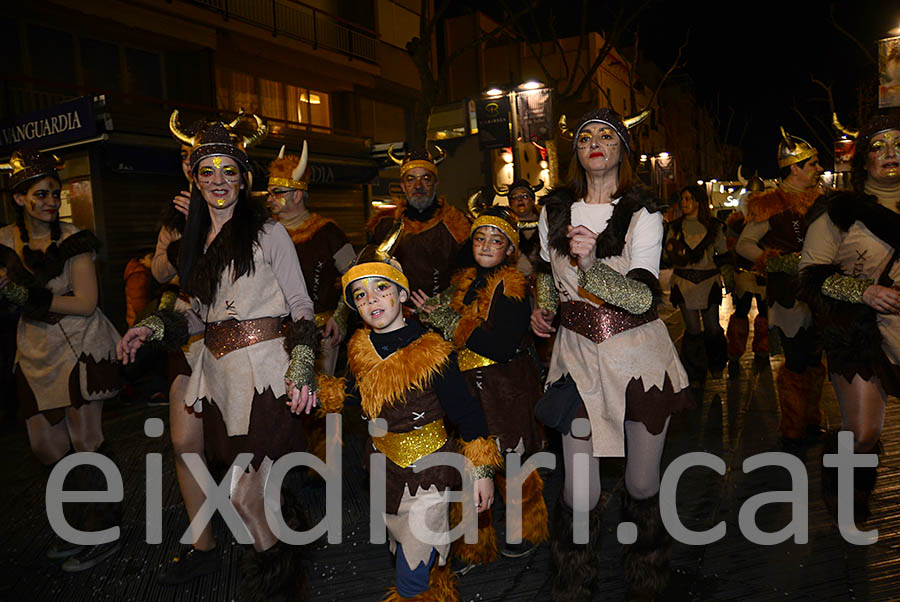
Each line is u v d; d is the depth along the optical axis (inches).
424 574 104.2
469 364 135.4
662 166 948.0
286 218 197.8
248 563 113.6
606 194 114.8
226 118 508.7
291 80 657.0
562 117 120.1
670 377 108.8
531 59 1037.2
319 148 577.3
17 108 451.5
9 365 282.8
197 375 117.8
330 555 142.6
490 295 130.2
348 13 714.8
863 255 130.0
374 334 107.0
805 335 189.3
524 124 457.7
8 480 200.4
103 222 393.4
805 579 122.5
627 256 107.7
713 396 258.1
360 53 709.3
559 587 112.1
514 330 129.3
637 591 113.1
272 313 114.6
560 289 116.7
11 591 131.5
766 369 301.7
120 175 403.9
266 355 113.2
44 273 138.7
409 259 179.6
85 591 130.3
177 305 132.0
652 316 109.9
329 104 717.9
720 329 290.8
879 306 122.4
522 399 136.0
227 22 555.5
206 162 113.6
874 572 123.5
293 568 115.6
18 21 455.5
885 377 129.0
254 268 112.7
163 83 553.0
